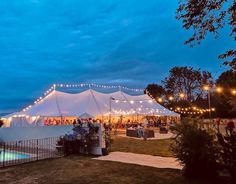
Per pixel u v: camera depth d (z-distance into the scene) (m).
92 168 9.10
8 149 14.21
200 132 7.59
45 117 19.22
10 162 10.30
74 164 9.88
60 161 10.57
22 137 17.83
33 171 8.71
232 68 6.02
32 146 15.53
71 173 8.36
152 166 9.32
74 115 20.59
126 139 20.31
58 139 13.78
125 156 11.84
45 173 8.41
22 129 17.97
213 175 7.32
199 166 7.50
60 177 7.86
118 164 9.80
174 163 9.88
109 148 13.65
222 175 7.17
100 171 8.60
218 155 7.32
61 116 19.86
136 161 10.46
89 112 22.12
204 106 48.75
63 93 23.28
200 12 5.29
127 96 30.39
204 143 7.46
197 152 7.38
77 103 22.66
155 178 7.55
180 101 55.50
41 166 9.55
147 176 7.80
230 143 7.05
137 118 33.19
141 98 31.97
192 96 60.91
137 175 7.96
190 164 7.59
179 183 6.96
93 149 12.52
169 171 8.44
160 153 12.65
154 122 34.97
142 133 21.86
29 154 12.52
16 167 9.41
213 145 7.45
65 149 12.70
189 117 8.46
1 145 14.85
